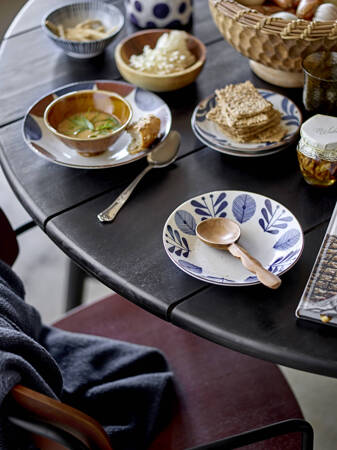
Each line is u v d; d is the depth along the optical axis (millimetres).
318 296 655
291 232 726
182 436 846
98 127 898
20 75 1100
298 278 705
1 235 960
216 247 726
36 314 849
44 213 818
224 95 918
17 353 612
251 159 884
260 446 824
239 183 847
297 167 866
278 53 924
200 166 879
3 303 693
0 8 2082
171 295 696
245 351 651
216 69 1081
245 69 1078
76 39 1124
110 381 889
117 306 1062
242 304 680
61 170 887
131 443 822
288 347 636
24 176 881
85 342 938
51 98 956
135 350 928
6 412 550
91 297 1684
